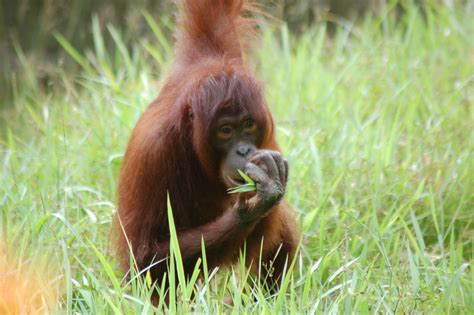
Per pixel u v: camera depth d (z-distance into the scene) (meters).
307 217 9.99
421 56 14.98
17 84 17.75
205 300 8.13
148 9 19.80
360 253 9.73
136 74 15.44
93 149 12.06
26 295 8.45
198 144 8.34
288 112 13.02
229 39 9.66
